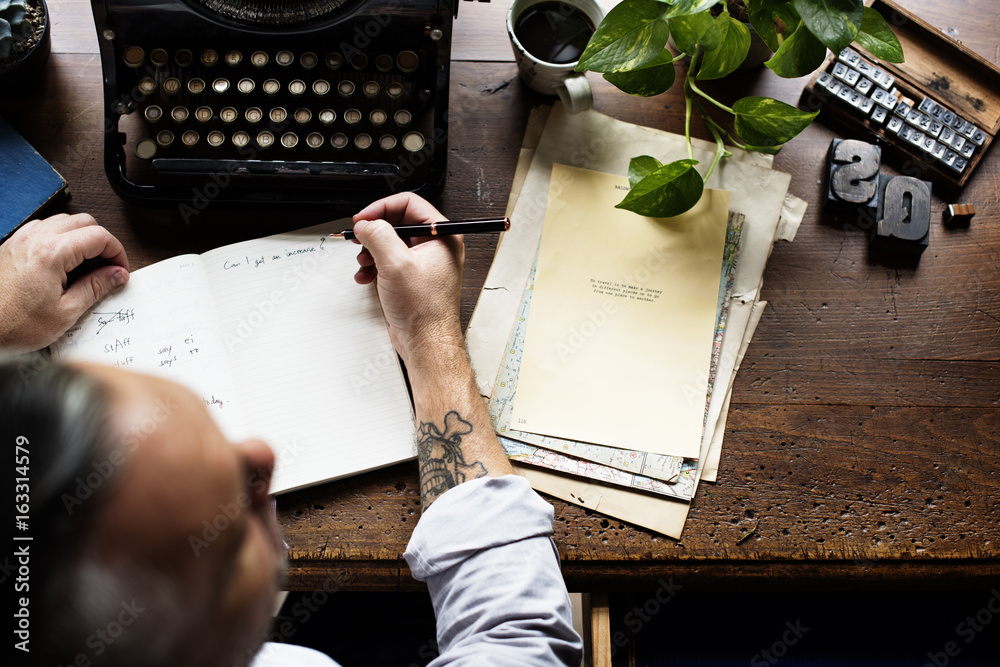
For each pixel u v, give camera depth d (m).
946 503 0.94
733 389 0.98
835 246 1.03
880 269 1.02
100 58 1.03
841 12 0.80
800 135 1.07
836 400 0.97
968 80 1.06
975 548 0.92
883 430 0.96
